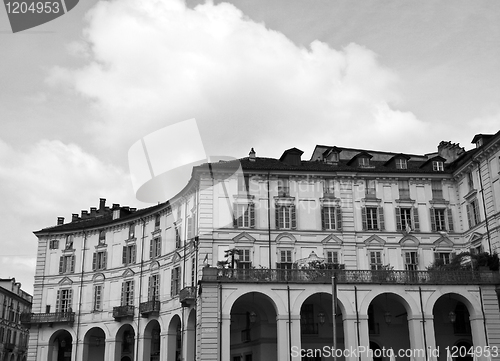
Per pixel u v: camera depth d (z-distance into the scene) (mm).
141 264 50344
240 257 39969
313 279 35250
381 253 41875
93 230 54969
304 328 39500
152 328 49312
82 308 52844
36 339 52562
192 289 39594
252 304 38906
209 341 33031
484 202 40250
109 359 50125
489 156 39906
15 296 80750
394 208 43094
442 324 40000
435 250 42562
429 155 56625
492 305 36125
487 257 37531
